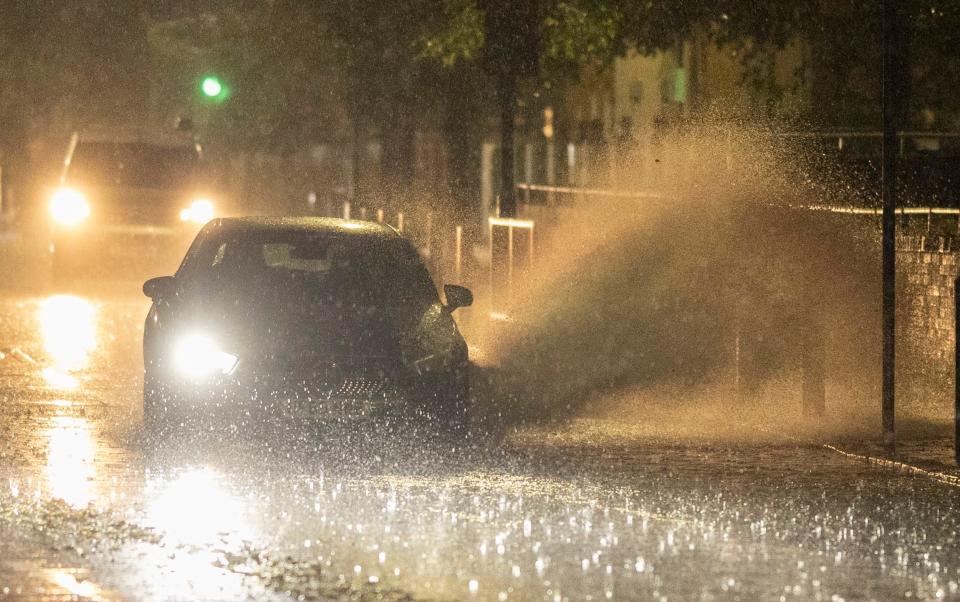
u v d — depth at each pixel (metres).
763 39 58.72
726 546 24.27
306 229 38.09
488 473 30.62
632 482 29.91
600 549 23.89
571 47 60.12
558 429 36.72
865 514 27.12
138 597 20.75
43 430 35.19
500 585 21.52
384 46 69.50
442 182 83.12
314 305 34.91
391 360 33.44
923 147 60.81
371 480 29.56
